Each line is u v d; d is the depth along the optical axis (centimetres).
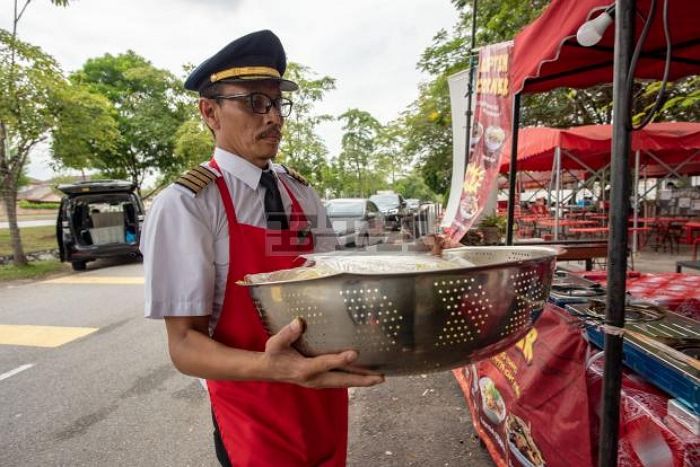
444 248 125
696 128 539
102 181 912
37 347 414
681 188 962
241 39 100
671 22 210
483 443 220
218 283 101
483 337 70
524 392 167
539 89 306
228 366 80
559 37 195
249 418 105
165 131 1527
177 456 233
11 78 789
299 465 106
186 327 91
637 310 169
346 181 2666
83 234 902
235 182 105
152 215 94
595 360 149
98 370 353
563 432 143
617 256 112
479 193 291
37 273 845
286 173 134
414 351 68
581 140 528
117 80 1593
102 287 684
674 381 115
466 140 471
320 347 71
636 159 649
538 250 98
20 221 2388
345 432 122
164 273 90
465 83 507
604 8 163
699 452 104
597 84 299
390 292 64
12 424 273
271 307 75
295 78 1512
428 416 258
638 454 122
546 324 164
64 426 269
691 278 264
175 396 302
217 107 105
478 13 697
